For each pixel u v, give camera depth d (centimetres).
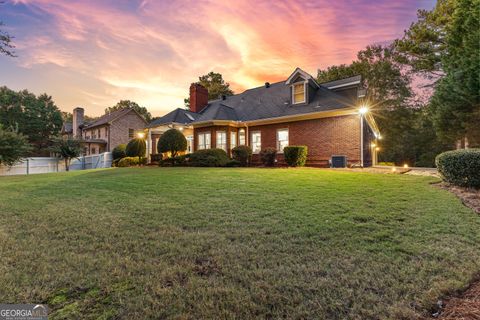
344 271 221
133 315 167
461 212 399
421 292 191
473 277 212
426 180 718
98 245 283
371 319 162
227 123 1480
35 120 3353
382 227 333
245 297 185
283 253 258
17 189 681
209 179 764
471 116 1230
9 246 282
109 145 2642
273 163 1284
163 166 1438
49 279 211
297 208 427
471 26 1110
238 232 318
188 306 176
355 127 1162
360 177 782
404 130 2662
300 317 165
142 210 429
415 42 1906
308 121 1312
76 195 571
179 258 249
